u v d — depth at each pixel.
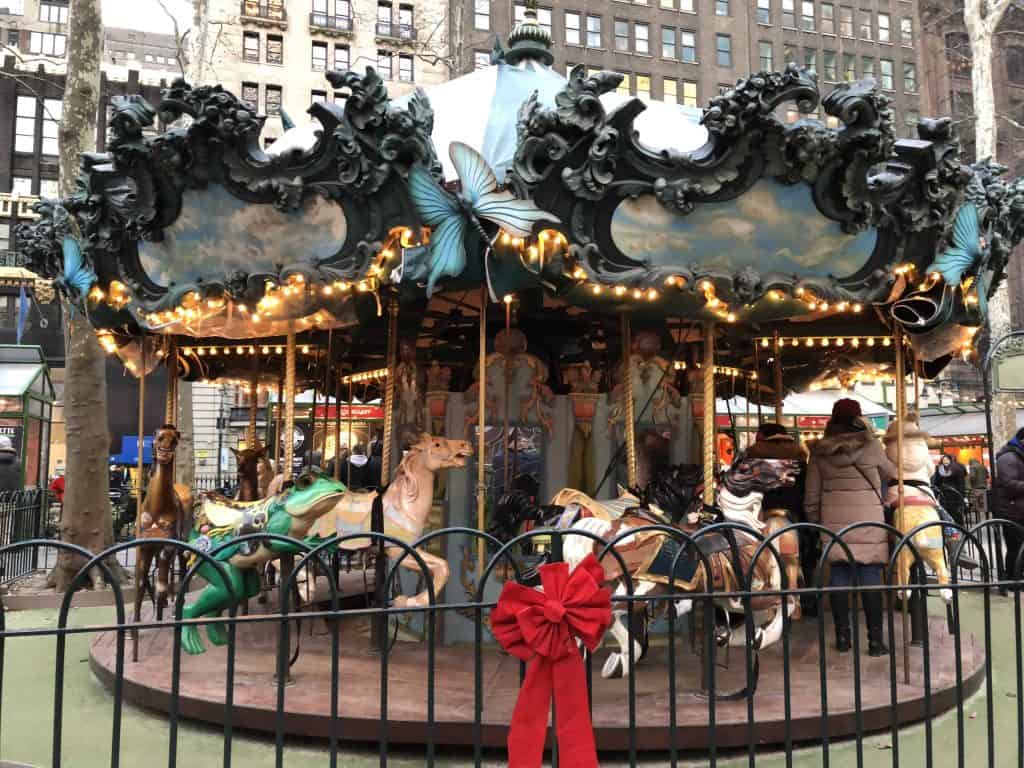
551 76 7.04
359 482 11.77
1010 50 48.44
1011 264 42.88
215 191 5.05
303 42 36.06
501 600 3.28
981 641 7.38
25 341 33.09
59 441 32.34
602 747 4.41
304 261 5.13
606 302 5.73
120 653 3.04
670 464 7.32
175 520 6.68
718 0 45.84
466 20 38.31
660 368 7.35
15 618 8.86
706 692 5.09
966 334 6.63
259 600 8.64
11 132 35.38
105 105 34.47
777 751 4.63
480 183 4.93
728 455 16.33
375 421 20.14
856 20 47.66
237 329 6.78
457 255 5.00
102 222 5.39
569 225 4.87
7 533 11.09
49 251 6.75
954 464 14.09
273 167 4.91
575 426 7.06
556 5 42.50
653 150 4.82
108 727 5.02
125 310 6.59
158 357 7.95
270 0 35.66
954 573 3.91
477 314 7.62
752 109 4.61
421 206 4.92
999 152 41.22
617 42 43.91
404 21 37.06
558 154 4.68
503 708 4.67
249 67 35.31
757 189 4.89
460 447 6.16
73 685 5.96
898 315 6.19
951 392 35.69
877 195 4.97
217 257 5.25
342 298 6.26
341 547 6.09
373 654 6.12
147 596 9.96
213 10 34.91
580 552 5.38
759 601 5.57
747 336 8.94
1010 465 8.88
